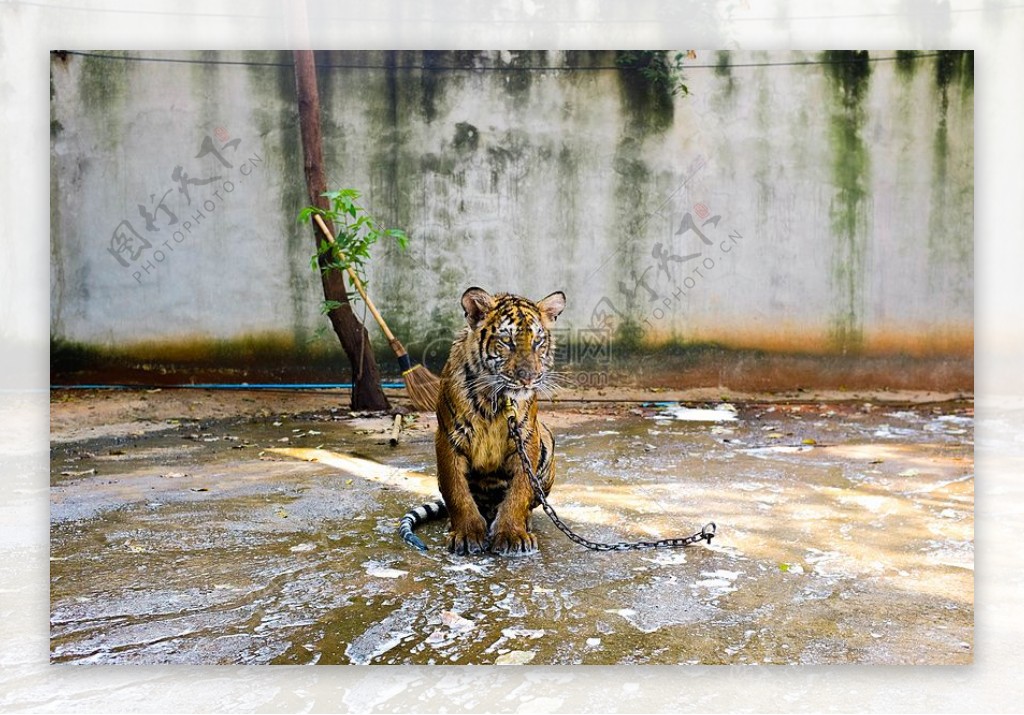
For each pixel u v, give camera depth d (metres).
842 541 3.95
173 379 8.28
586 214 8.36
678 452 5.89
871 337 8.42
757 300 8.41
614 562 3.66
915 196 8.38
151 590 3.32
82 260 8.17
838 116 8.36
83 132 8.12
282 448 5.98
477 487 4.23
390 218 8.30
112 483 4.95
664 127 8.34
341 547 3.83
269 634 2.96
